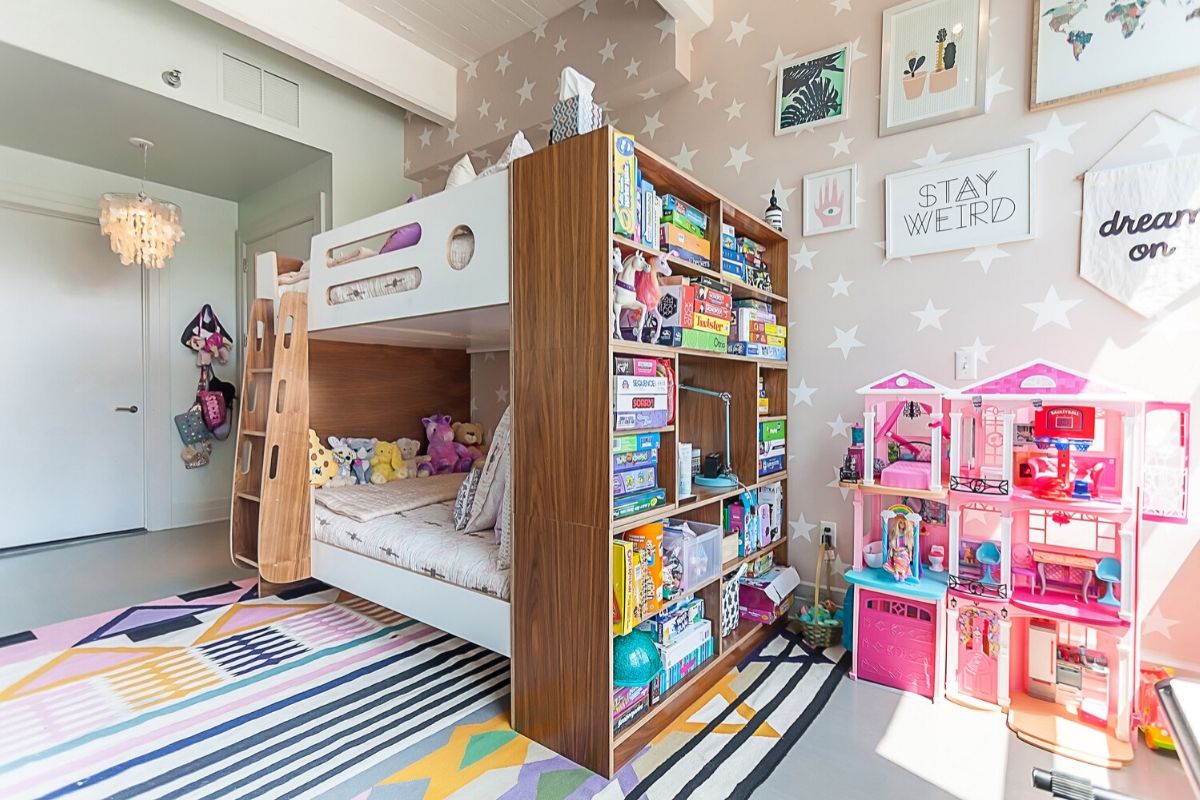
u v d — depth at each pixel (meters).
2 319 3.46
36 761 1.47
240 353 4.34
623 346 1.44
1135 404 1.60
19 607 2.52
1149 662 1.77
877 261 2.24
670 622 1.76
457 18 3.04
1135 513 1.57
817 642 2.12
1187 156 1.70
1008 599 1.72
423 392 3.50
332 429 3.04
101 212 3.13
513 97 3.22
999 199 1.99
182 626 2.31
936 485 1.83
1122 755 1.47
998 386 1.79
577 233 1.45
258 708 1.71
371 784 1.38
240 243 4.30
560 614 1.50
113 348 3.86
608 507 1.40
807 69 2.39
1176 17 1.72
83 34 2.53
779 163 2.47
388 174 3.74
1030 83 1.94
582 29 2.93
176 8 2.81
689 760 1.48
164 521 4.05
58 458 3.66
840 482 2.03
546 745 1.53
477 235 1.72
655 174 1.75
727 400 2.22
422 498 2.58
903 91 2.17
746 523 2.17
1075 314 1.88
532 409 1.56
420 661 2.02
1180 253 1.71
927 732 1.60
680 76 2.66
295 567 2.49
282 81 3.22
